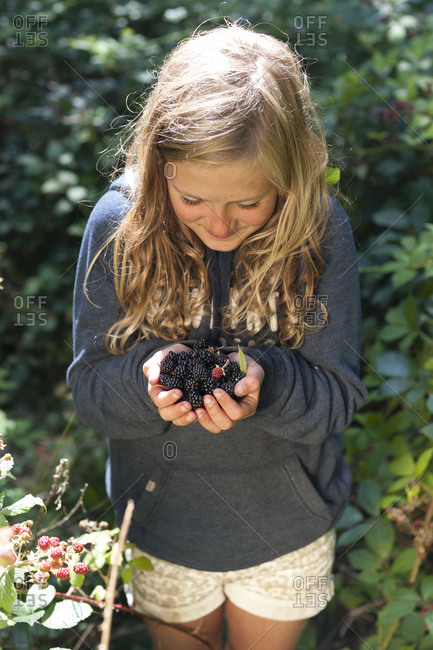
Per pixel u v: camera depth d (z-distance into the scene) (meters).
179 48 1.29
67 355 2.97
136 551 1.47
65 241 3.08
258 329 1.36
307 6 2.88
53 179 2.89
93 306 1.35
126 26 3.44
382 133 2.41
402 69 2.56
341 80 2.45
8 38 3.15
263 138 1.20
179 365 1.27
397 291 2.31
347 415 1.39
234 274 1.35
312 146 1.29
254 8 2.90
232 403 1.22
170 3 3.23
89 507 2.09
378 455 1.96
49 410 2.83
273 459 1.40
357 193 2.50
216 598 1.46
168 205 1.32
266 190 1.24
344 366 1.38
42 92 3.21
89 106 2.94
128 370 1.33
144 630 1.90
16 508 1.24
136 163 1.36
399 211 2.25
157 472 1.40
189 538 1.41
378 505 1.78
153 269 1.34
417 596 1.68
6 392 2.89
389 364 1.94
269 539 1.42
